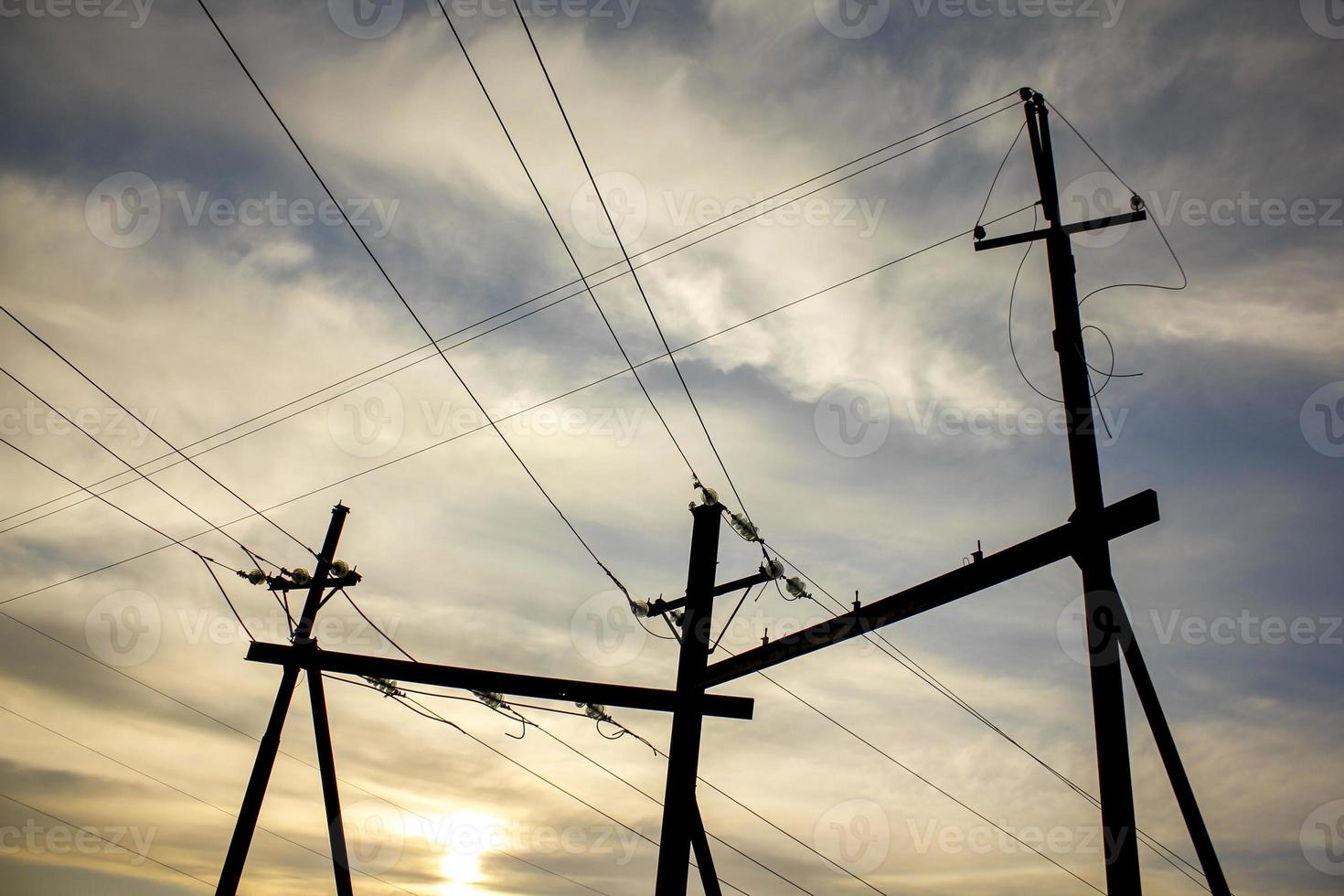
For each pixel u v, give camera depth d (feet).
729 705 39.68
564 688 42.01
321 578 50.96
